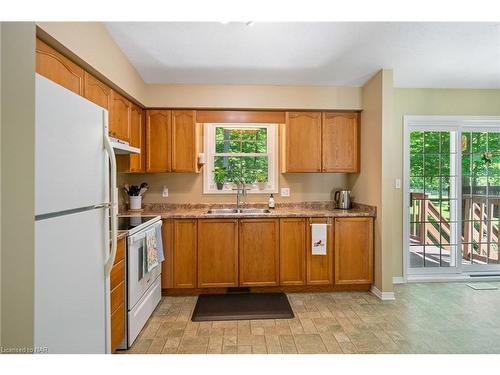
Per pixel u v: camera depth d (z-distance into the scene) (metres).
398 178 3.55
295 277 3.16
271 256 3.15
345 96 3.41
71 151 1.19
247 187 3.76
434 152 3.62
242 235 3.12
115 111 2.53
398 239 3.54
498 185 3.73
